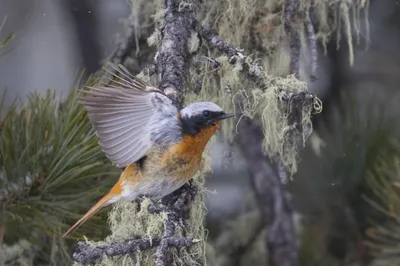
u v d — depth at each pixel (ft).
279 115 22.61
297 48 25.17
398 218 24.61
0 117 21.40
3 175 20.80
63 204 20.88
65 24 39.52
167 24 21.81
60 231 20.72
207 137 20.18
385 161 26.12
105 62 28.32
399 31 32.96
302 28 25.70
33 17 41.57
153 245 18.10
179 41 21.62
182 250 19.06
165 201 20.72
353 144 27.84
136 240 18.08
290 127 22.71
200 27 22.29
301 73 28.12
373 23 32.99
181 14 21.89
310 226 28.73
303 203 28.78
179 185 20.44
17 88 44.50
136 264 17.89
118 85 20.07
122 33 30.63
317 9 27.02
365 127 28.14
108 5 34.99
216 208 31.65
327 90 31.37
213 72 23.40
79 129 21.36
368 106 28.73
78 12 33.81
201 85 23.44
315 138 26.94
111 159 19.13
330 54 32.01
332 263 28.12
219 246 30.25
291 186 28.84
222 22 25.58
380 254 25.45
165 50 21.48
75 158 20.94
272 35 25.86
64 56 43.80
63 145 21.01
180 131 19.80
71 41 36.78
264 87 22.39
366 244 26.04
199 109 19.92
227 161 28.09
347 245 28.07
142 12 27.04
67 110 21.66
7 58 44.45
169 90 20.81
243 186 32.76
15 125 21.31
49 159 20.98
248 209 31.55
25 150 20.85
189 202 20.92
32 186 20.94
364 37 32.35
